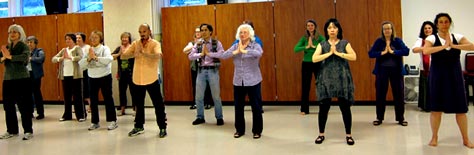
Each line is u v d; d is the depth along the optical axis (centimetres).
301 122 455
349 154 307
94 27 660
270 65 612
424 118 454
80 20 666
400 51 411
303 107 519
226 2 645
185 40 633
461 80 312
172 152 331
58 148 356
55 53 679
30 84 407
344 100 338
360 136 370
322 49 332
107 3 639
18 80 395
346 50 325
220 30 620
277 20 606
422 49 347
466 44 301
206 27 427
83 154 332
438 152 305
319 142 346
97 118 448
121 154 329
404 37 614
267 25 609
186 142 367
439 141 339
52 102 695
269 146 342
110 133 420
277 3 605
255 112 375
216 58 443
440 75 314
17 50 388
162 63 646
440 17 309
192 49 455
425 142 339
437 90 316
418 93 554
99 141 380
